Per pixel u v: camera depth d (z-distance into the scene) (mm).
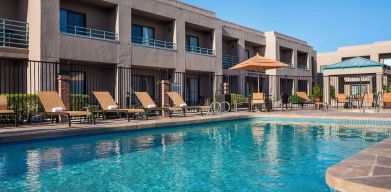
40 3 13922
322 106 20406
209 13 24328
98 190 4234
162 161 6012
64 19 16344
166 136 9367
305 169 5375
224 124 12727
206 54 22641
